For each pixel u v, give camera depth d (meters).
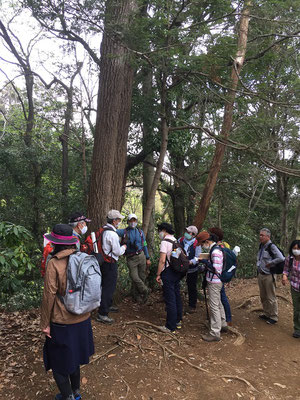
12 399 3.08
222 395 3.31
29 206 12.45
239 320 5.75
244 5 5.04
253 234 14.47
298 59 7.16
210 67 5.75
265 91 6.00
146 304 6.27
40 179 12.99
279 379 3.72
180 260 4.82
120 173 6.54
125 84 6.55
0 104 15.05
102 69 6.04
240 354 4.33
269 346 4.67
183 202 12.41
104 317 4.99
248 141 6.79
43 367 3.62
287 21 5.21
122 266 8.43
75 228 4.26
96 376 3.49
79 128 12.56
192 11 5.14
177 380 3.53
